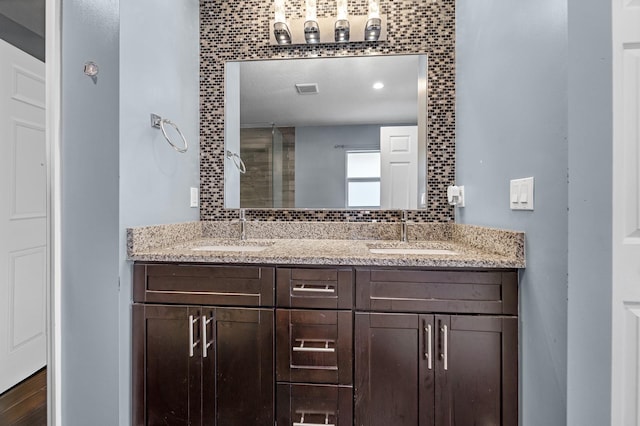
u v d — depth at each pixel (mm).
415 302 1260
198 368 1334
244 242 1766
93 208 1295
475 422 1236
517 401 1219
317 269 1298
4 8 1801
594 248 946
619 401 949
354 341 1278
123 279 1316
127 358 1341
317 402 1286
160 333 1353
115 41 1271
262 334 1312
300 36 1901
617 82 936
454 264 1225
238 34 1941
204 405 1331
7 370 1811
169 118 1629
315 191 1932
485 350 1236
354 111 1912
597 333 951
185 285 1345
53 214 1307
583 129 938
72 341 1315
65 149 1302
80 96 1291
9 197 1813
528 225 1139
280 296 1307
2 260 1781
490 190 1396
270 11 1923
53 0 1286
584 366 955
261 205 1951
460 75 1743
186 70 1810
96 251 1297
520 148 1167
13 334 1846
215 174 1954
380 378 1269
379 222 1868
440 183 1846
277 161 1946
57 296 1317
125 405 1331
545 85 1025
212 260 1316
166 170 1605
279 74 1938
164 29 1582
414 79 1866
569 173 941
